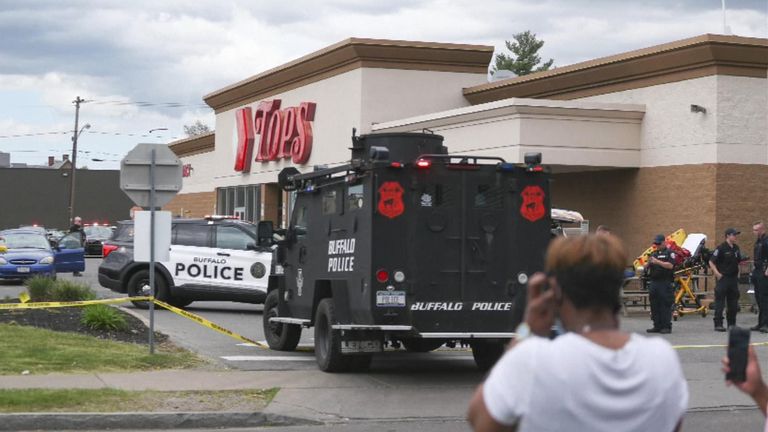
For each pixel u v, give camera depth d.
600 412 3.06
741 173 24.88
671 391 3.15
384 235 12.77
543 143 26.28
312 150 37.16
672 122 26.02
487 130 27.36
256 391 12.06
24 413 10.27
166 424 10.50
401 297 12.78
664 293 19.19
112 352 14.52
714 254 19.61
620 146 26.97
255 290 22.64
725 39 24.41
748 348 3.56
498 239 13.19
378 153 12.75
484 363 14.32
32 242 33.28
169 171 14.52
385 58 33.47
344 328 13.17
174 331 18.55
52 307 18.59
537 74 30.50
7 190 88.88
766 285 19.44
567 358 3.07
